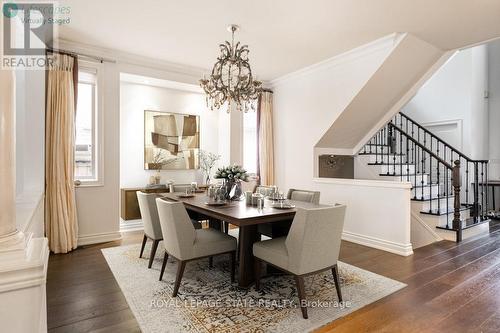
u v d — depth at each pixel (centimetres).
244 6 295
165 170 543
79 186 394
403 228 361
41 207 297
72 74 377
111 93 419
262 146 549
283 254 233
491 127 633
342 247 392
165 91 538
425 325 208
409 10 302
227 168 349
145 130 518
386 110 483
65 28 344
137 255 351
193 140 568
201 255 259
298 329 202
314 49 408
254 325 206
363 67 406
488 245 398
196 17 318
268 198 361
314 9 300
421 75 443
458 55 619
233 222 241
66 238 362
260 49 408
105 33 359
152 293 253
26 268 105
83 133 418
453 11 305
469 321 213
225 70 483
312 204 308
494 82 631
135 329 202
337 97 445
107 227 415
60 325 206
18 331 104
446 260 339
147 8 300
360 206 412
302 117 507
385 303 239
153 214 309
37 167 319
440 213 436
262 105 549
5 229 107
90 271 302
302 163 508
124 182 502
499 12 306
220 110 585
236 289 262
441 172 633
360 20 325
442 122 640
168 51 418
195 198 344
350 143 528
